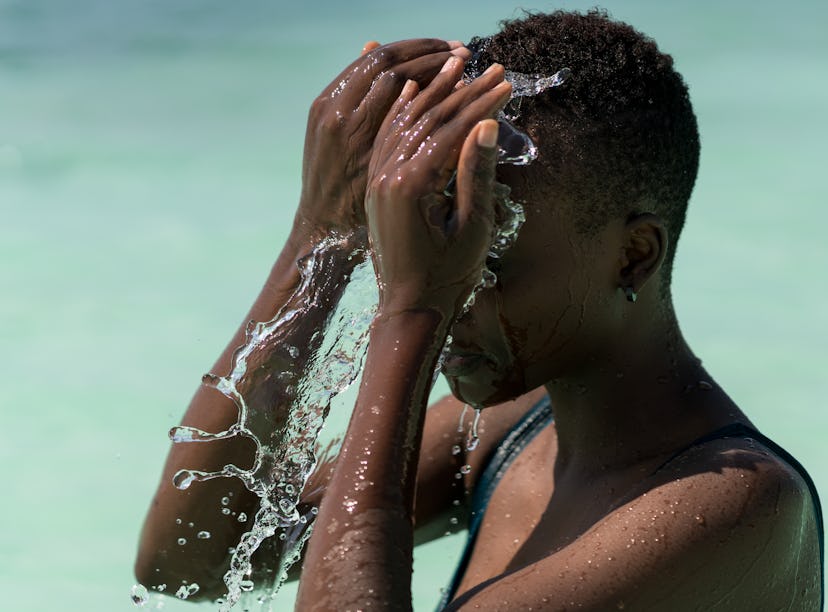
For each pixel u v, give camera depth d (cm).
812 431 466
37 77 1003
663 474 195
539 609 176
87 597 373
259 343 222
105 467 458
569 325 203
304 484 229
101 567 392
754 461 193
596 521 204
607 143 197
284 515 229
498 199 186
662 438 207
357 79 199
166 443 477
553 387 220
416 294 183
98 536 413
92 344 571
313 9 1210
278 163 823
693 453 199
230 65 1038
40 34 1124
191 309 609
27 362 550
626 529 185
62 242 697
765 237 670
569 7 1124
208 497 230
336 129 200
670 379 212
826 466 440
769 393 498
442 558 390
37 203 762
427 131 184
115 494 440
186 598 241
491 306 199
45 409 501
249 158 835
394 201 181
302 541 237
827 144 809
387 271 185
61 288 637
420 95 189
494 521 237
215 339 574
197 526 232
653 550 182
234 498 231
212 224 725
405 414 179
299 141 866
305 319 220
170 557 235
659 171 205
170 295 629
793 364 524
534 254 196
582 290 201
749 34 1065
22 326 587
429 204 180
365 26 1141
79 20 1167
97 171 809
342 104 200
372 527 173
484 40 212
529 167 192
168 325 591
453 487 257
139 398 514
